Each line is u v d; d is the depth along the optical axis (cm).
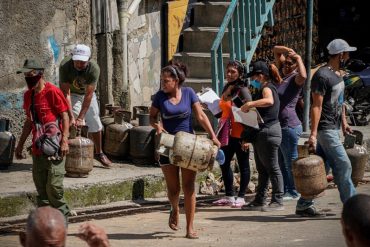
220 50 1420
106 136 1309
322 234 990
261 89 1115
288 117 1173
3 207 1066
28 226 429
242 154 1179
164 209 1166
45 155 955
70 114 977
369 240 405
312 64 1855
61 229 429
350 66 1748
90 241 423
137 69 1489
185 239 971
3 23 1257
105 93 1411
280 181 1134
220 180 1286
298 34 1802
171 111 959
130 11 1425
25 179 1156
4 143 1198
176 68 959
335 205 1170
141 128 1283
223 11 1605
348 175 1036
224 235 993
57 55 1334
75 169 1172
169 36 1558
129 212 1136
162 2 1550
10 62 1271
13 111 1278
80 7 1361
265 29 1675
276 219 1084
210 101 1176
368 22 2192
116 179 1180
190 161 914
